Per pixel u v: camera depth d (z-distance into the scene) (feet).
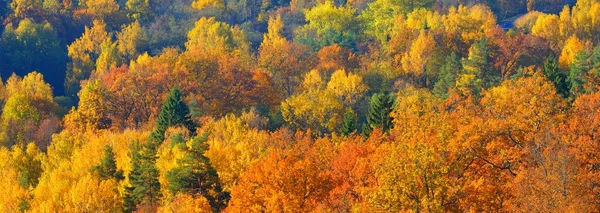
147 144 422.82
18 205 395.14
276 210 278.05
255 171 294.25
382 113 468.34
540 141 260.21
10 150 597.93
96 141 504.84
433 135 299.17
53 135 575.79
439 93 652.48
